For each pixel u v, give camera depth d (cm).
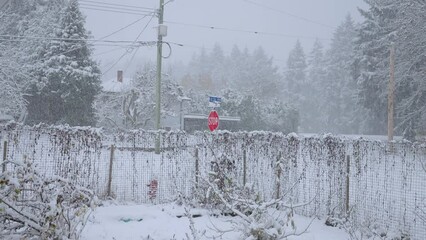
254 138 866
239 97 3831
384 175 732
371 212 720
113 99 2925
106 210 730
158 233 628
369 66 3291
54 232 459
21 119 2520
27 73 2452
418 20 2173
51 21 3003
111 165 830
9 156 798
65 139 799
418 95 2484
